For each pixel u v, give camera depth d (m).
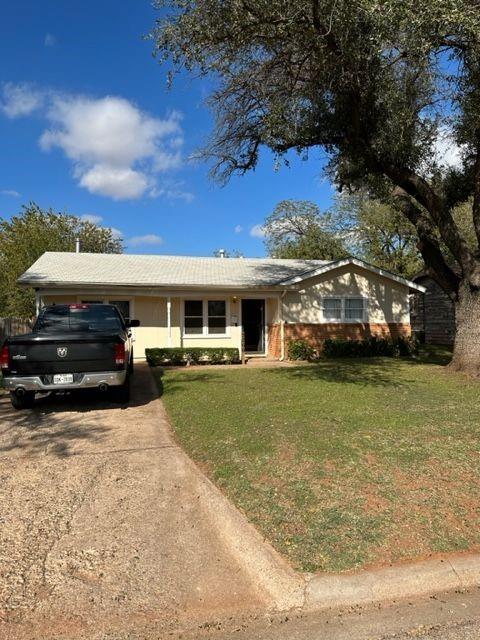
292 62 9.80
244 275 18.53
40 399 9.34
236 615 2.93
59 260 18.33
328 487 4.43
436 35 7.70
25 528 3.90
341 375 11.79
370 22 7.73
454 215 25.84
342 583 3.13
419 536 3.63
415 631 2.79
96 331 9.21
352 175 13.34
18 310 27.56
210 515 4.12
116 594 3.10
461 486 4.45
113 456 5.64
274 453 5.30
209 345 17.52
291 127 10.65
